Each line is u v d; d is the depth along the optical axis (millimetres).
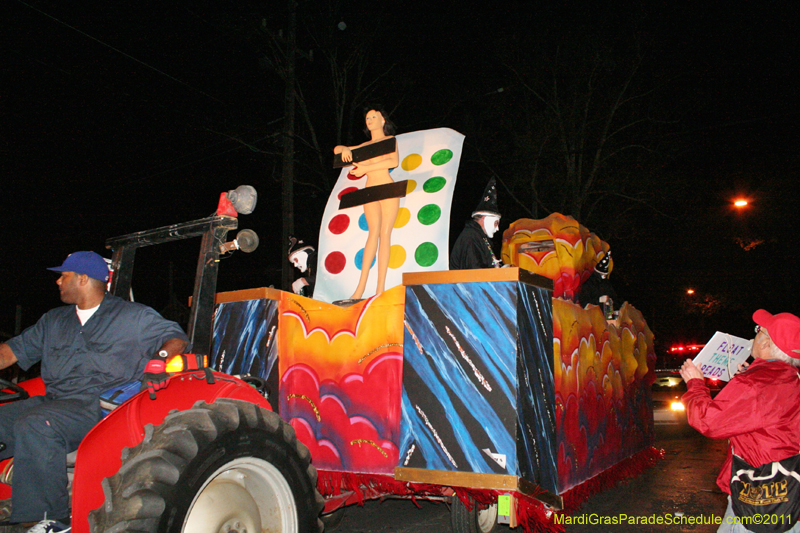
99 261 3154
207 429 2492
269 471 2777
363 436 3742
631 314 7055
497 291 3475
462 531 4039
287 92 15664
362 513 5754
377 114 5031
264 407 3111
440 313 3586
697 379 2855
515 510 3500
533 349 3631
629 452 6348
